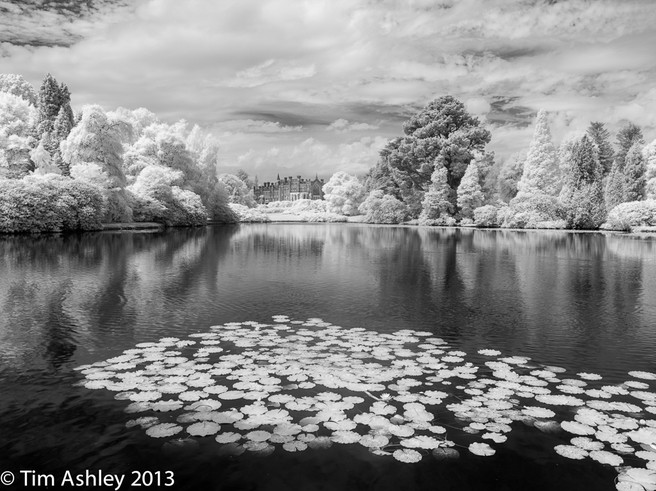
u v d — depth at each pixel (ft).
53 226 133.49
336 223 302.25
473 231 196.54
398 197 302.45
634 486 17.81
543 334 38.60
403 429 21.67
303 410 23.39
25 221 126.93
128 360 30.55
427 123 274.77
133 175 206.80
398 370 29.40
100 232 144.25
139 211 179.32
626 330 39.86
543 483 18.02
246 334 37.24
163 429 21.45
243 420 22.30
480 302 50.96
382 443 20.44
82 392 25.40
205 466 18.85
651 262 86.33
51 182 136.98
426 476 18.35
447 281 64.34
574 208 215.92
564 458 19.65
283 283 61.16
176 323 40.42
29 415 22.86
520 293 56.24
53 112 215.92
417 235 166.91
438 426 21.86
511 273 72.13
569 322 42.55
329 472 18.52
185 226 205.77
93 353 32.14
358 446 20.25
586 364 31.40
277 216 386.73
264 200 650.43
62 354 31.86
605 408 24.27
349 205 372.38
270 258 89.10
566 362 31.78
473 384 27.27
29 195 128.06
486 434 21.39
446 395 25.61
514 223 220.02
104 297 50.16
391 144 300.40
